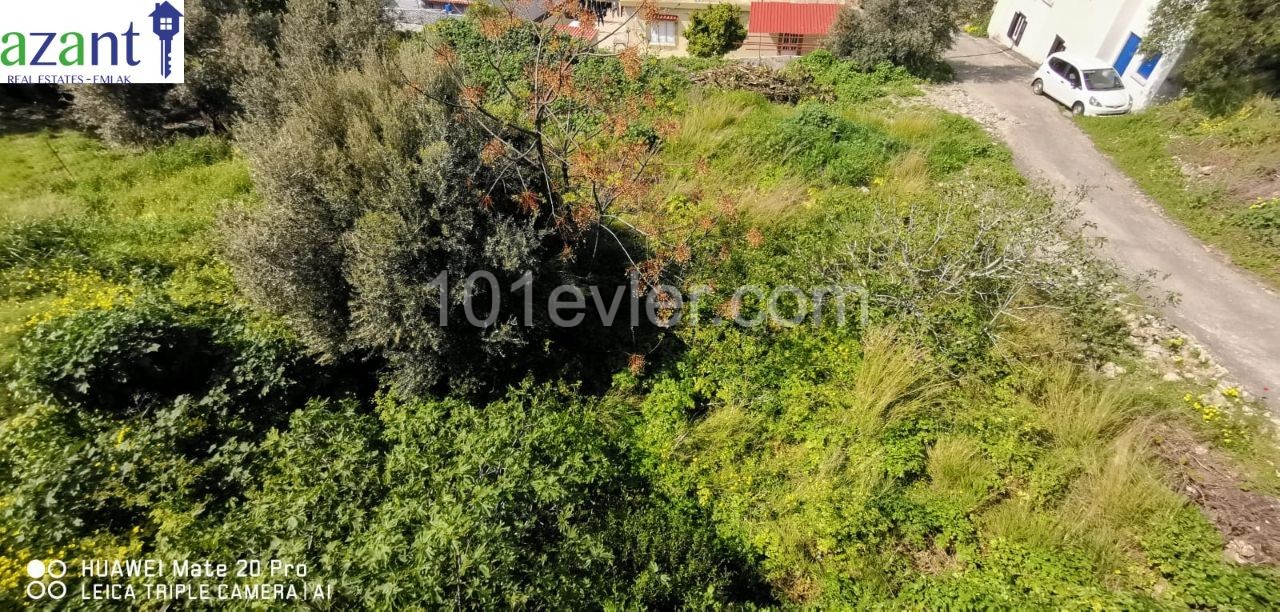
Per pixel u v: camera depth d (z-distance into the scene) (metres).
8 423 4.90
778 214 8.82
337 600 3.68
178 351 5.68
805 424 6.00
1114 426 5.77
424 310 5.60
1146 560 4.81
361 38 11.43
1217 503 5.20
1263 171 9.28
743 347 6.79
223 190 9.46
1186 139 10.77
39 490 4.26
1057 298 6.96
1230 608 4.40
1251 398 6.23
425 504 4.25
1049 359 6.48
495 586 3.84
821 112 10.98
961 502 5.29
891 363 6.30
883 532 5.09
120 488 4.50
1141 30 13.16
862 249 7.59
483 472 4.60
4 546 4.02
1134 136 11.41
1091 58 13.70
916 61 15.30
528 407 5.93
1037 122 12.76
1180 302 7.49
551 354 6.53
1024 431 5.77
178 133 11.45
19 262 7.24
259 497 4.61
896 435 5.81
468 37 13.16
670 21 19.75
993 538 4.98
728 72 13.87
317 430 5.07
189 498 4.70
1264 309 7.43
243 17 11.20
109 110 10.80
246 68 10.81
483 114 6.32
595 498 5.12
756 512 5.31
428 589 3.61
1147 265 8.26
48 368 5.10
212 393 5.37
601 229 7.52
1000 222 7.25
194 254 7.82
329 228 5.75
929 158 10.59
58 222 8.02
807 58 15.61
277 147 5.73
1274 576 4.57
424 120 6.01
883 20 14.94
